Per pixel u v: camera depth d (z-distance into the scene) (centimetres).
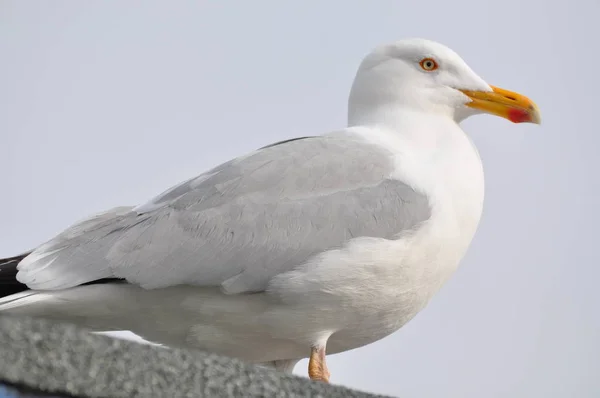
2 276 1161
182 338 1216
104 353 751
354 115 1441
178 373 783
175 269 1155
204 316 1179
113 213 1236
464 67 1434
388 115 1391
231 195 1197
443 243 1226
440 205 1232
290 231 1173
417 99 1405
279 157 1235
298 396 843
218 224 1173
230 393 802
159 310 1177
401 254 1188
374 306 1198
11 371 704
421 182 1239
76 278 1152
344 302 1180
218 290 1168
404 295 1212
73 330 754
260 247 1164
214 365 811
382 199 1207
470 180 1289
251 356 1252
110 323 1202
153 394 758
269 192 1198
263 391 825
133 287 1159
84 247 1177
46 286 1145
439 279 1245
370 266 1173
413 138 1348
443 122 1384
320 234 1176
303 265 1164
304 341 1210
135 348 773
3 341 718
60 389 718
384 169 1238
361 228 1185
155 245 1167
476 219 1282
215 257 1161
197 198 1202
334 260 1163
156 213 1202
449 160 1301
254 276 1159
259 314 1177
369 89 1428
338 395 870
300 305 1170
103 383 738
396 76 1418
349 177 1220
